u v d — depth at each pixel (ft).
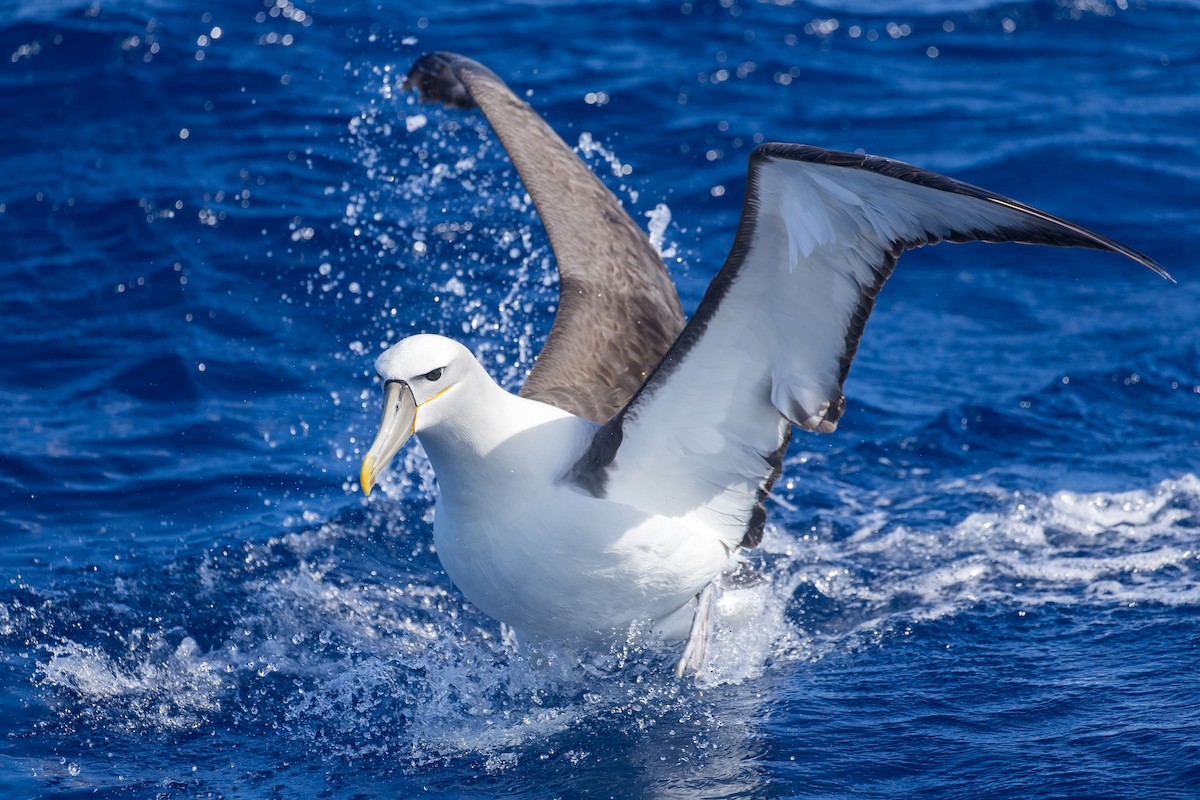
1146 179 67.97
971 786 29.27
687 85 77.66
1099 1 89.45
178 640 37.47
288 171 66.90
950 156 70.13
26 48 76.54
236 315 56.70
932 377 53.11
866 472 46.60
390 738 33.17
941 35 85.92
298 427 49.83
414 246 61.21
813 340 30.94
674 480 33.53
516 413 32.76
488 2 88.69
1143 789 28.50
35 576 40.24
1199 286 59.88
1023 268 62.18
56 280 58.85
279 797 30.63
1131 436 48.16
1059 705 32.17
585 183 42.98
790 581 39.75
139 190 64.75
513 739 32.89
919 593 38.86
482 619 39.29
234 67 76.33
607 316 39.09
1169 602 37.04
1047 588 38.55
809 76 79.82
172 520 44.04
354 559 42.04
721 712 33.47
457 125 71.10
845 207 28.12
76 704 34.50
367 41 80.94
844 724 32.27
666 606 34.71
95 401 51.11
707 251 62.39
